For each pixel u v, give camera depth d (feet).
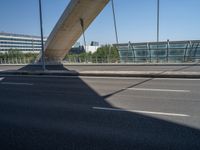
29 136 18.88
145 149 15.71
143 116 22.75
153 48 112.78
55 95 34.73
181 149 15.51
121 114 23.72
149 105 26.84
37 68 92.43
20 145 17.20
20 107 28.19
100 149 16.05
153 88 37.68
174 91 34.58
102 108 26.30
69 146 16.74
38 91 38.55
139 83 43.62
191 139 16.99
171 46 108.37
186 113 23.26
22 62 167.63
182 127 19.43
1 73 70.54
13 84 47.78
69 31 150.51
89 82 47.06
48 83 47.52
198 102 27.55
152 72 54.49
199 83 41.29
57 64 119.14
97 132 19.10
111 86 41.16
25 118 23.70
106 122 21.40
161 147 15.90
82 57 135.74
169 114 23.09
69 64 115.14
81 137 18.25
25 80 53.88
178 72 52.80
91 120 22.16
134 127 19.83
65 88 40.65
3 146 17.08
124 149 15.87
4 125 21.75
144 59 115.34
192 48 104.58
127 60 119.85
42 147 16.74
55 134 19.11
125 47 119.55
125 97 31.58
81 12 135.74
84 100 30.66
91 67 87.40
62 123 21.68
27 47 360.89
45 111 26.02
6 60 175.32
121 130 19.30
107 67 84.17
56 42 157.07
